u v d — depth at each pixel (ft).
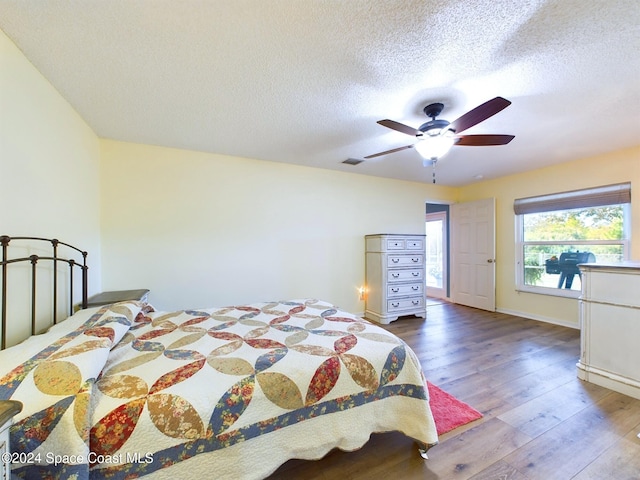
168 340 5.42
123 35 4.75
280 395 4.19
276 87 6.41
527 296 14.16
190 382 3.96
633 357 6.99
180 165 10.46
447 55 5.34
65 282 6.80
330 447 4.50
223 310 7.64
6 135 4.75
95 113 7.59
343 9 4.27
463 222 16.98
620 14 4.35
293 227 12.60
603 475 4.67
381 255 13.46
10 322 4.83
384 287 13.42
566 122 8.28
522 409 6.48
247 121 8.16
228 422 3.79
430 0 4.11
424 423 5.01
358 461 5.09
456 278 17.49
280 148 10.48
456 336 11.48
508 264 14.92
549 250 13.43
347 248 13.96
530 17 4.42
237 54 5.29
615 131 8.96
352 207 14.10
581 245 12.30
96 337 4.38
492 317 14.32
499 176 14.88
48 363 3.49
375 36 4.83
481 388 7.41
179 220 10.44
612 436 5.58
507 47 5.12
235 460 3.81
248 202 11.66
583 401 6.79
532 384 7.61
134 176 9.79
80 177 7.78
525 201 14.01
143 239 9.91
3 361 3.52
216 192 11.05
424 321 13.73
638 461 4.96
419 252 14.35
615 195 10.94
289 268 12.51
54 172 6.32
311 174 13.03
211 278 10.96
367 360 4.99
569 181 12.33
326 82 6.22
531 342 10.73
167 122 8.20
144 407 3.50
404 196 15.74
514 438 5.55
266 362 4.55
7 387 3.11
